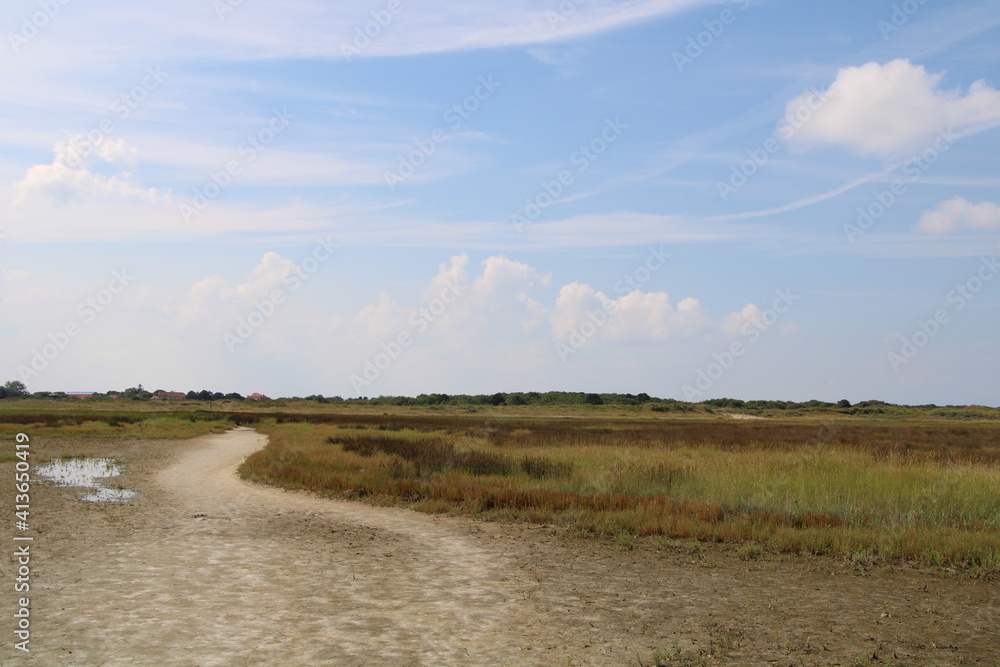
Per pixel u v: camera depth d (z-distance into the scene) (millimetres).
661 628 7926
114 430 49062
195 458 31891
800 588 9789
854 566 11102
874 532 12883
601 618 8289
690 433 46969
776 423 75875
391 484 19234
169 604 8578
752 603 9008
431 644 7301
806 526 13945
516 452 27203
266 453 29891
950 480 16328
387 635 7574
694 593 9492
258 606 8578
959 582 10156
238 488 20750
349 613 8359
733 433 47625
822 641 7484
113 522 14406
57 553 11336
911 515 13938
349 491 19578
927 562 11336
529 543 12914
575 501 16422
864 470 18688
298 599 8930
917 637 7641
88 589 9203
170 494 19219
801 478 17531
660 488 18062
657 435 43469
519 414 102000
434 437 39125
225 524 14430
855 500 15266
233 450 37469
